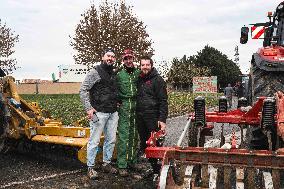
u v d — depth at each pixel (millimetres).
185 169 4305
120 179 6152
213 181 4074
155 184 5719
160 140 5211
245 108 6012
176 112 18562
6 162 7305
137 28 32125
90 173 6133
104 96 6238
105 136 6480
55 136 6980
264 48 6770
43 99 30750
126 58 6418
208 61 67125
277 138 5027
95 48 31672
